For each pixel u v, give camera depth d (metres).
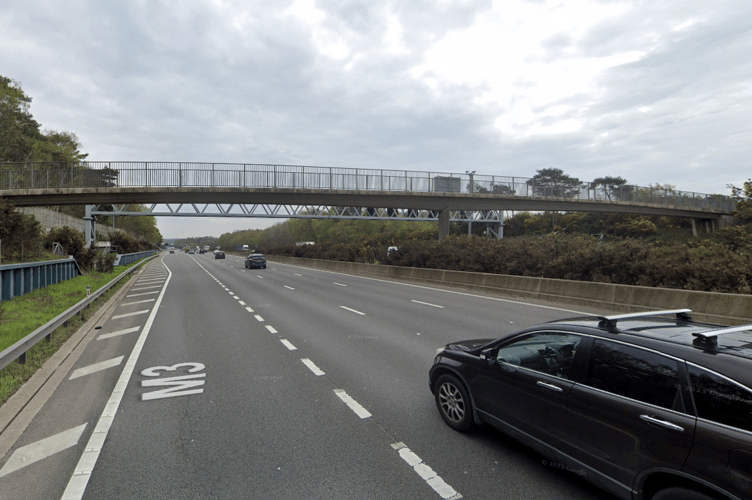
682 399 2.64
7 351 6.22
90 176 29.94
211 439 4.49
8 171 29.31
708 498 2.39
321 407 5.32
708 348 2.73
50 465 4.01
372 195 34.12
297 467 3.88
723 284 11.27
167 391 6.04
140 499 3.43
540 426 3.54
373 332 9.91
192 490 3.54
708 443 2.42
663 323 3.41
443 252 24.84
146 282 27.83
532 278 16.22
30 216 27.81
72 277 24.28
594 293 13.48
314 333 9.92
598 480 3.06
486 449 4.13
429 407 5.25
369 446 4.25
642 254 13.98
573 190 43.81
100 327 11.40
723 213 57.31
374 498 3.37
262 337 9.59
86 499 3.44
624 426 2.88
